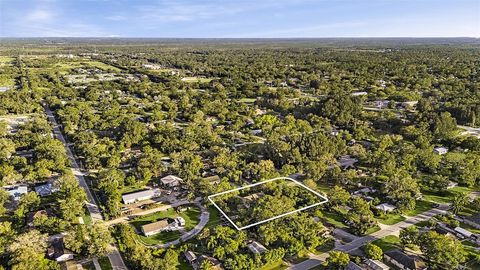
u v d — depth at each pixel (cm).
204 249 9088
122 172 13075
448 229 9988
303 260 8812
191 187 12119
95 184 12669
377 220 10669
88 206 11338
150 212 11062
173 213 11044
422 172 14162
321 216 10619
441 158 15012
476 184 13038
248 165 13500
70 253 8662
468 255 8881
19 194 11700
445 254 8375
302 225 9494
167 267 8031
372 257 8600
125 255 8838
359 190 12512
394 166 13688
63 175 12306
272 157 14862
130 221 10562
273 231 9200
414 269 8238
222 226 9725
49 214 10544
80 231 8975
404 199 11294
